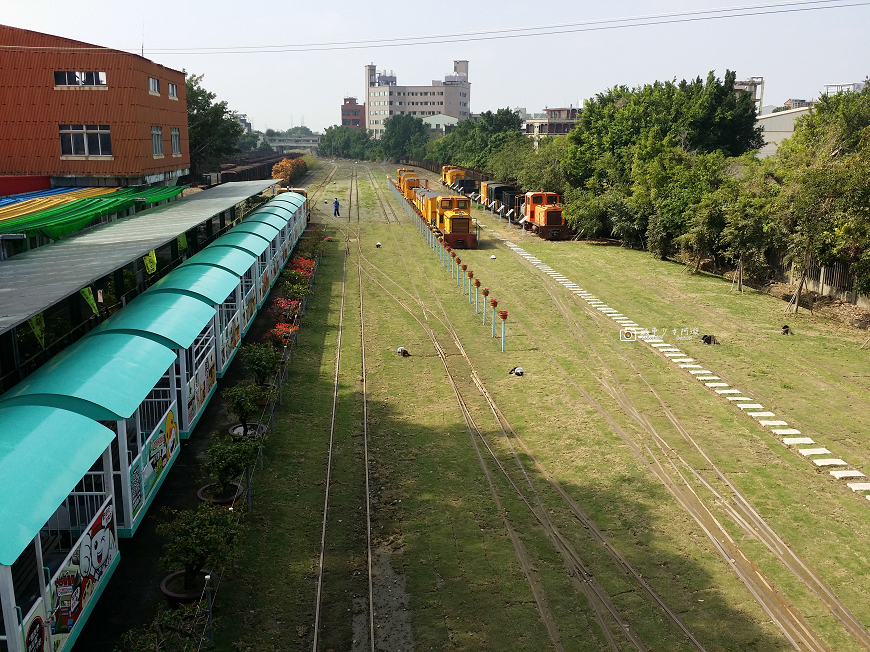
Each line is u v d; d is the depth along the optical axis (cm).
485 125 10019
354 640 970
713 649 948
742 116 5728
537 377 2072
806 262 2750
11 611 715
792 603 1045
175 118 3806
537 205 4991
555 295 3134
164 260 2395
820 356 2264
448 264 3822
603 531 1239
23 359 1310
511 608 1031
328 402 1852
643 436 1647
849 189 2500
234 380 1941
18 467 791
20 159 3108
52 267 1403
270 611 1023
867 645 958
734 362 2200
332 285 3297
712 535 1226
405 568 1130
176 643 900
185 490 1354
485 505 1326
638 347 2377
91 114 3081
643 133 5103
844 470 1471
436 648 951
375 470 1473
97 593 958
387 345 2375
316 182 9438
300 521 1268
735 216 3158
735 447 1587
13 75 3031
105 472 1005
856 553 1174
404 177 6625
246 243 2353
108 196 2659
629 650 945
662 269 3741
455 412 1794
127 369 1141
